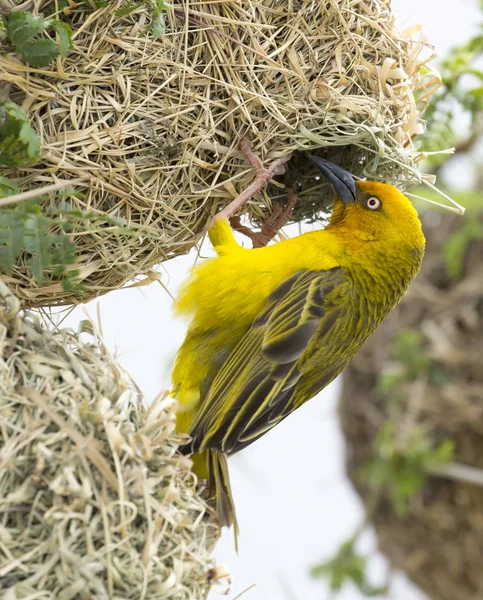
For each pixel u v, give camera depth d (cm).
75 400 576
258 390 733
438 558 1192
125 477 569
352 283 794
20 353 585
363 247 802
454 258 1191
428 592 1207
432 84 849
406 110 783
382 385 1188
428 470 1159
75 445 561
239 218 804
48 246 565
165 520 584
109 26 636
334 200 845
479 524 1167
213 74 694
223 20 686
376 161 790
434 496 1188
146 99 660
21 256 649
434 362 1193
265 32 713
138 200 672
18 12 592
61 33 598
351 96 740
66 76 623
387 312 832
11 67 603
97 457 562
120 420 584
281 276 771
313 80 730
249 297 753
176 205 697
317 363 779
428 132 884
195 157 693
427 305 1223
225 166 721
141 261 698
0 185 588
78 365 596
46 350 593
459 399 1169
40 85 620
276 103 719
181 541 588
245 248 771
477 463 1168
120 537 555
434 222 1249
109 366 612
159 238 684
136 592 553
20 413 564
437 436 1183
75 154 638
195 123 685
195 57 682
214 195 722
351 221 805
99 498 554
